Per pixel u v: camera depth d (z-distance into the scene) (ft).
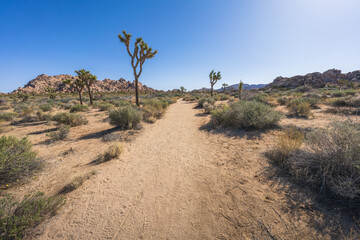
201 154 15.60
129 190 10.38
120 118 25.81
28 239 6.82
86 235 7.14
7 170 10.17
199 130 24.75
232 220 7.38
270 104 42.55
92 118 38.19
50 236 7.03
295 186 8.94
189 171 12.46
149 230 7.31
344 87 119.03
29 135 23.62
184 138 21.38
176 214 8.14
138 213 8.36
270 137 17.66
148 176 12.05
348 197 7.42
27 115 37.24
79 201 9.32
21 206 7.25
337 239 5.80
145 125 30.37
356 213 6.70
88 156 15.78
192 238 6.77
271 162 11.96
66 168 13.33
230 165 12.64
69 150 17.28
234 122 23.40
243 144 16.72
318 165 9.04
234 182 10.31
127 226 7.59
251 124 20.70
